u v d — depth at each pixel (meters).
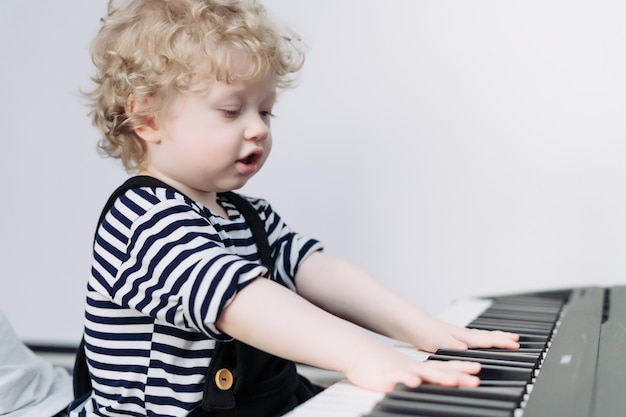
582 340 0.82
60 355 1.65
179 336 0.85
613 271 1.49
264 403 0.91
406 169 1.54
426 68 1.51
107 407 0.86
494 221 1.52
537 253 1.51
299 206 1.57
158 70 0.86
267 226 1.04
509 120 1.50
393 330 0.93
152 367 0.85
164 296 0.77
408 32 1.51
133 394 0.85
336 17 1.53
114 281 0.81
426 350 0.88
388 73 1.52
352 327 0.73
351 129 1.54
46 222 1.65
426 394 0.61
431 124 1.52
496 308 1.15
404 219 1.55
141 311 0.79
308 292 1.00
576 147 1.48
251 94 0.88
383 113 1.53
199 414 0.85
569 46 1.47
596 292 1.27
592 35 1.46
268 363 0.93
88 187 1.62
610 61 1.45
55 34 1.60
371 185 1.55
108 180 1.61
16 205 1.66
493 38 1.49
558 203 1.50
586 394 0.57
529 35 1.48
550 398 0.56
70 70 1.60
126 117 0.93
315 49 1.54
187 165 0.88
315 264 1.01
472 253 1.53
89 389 0.95
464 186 1.52
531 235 1.51
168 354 0.85
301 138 1.56
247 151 0.88
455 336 0.87
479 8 1.49
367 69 1.53
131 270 0.81
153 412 0.84
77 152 1.62
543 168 1.50
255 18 0.92
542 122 1.49
